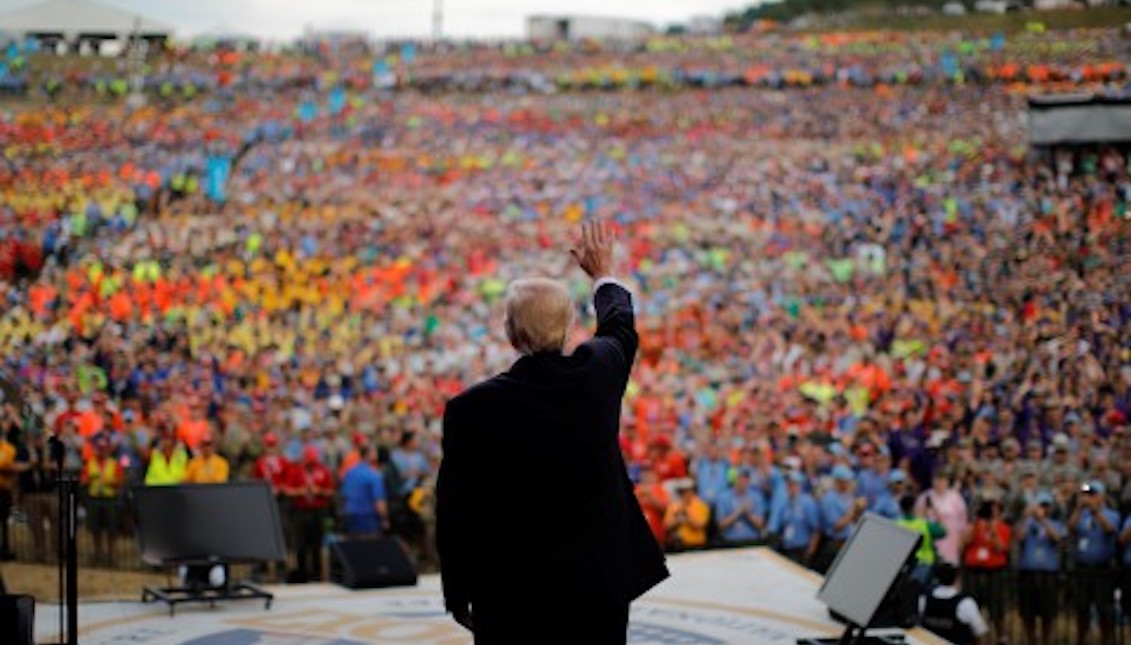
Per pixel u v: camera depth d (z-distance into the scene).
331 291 34.12
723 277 35.06
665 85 52.34
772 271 35.47
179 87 48.75
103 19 49.12
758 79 52.41
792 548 15.88
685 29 55.72
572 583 5.21
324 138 47.94
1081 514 15.14
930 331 28.36
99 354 26.33
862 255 35.62
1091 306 28.39
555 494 5.23
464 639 10.71
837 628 11.16
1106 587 14.75
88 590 14.49
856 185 42.19
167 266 33.88
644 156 47.25
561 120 50.56
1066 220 34.47
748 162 45.56
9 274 34.44
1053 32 49.78
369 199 42.91
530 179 45.72
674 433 19.50
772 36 54.53
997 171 40.12
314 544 16.53
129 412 19.33
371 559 13.00
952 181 40.31
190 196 42.34
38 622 11.26
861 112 48.97
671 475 17.62
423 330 30.50
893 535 10.35
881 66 51.09
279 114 48.81
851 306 30.86
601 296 5.72
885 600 10.02
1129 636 14.77
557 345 5.38
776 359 26.00
